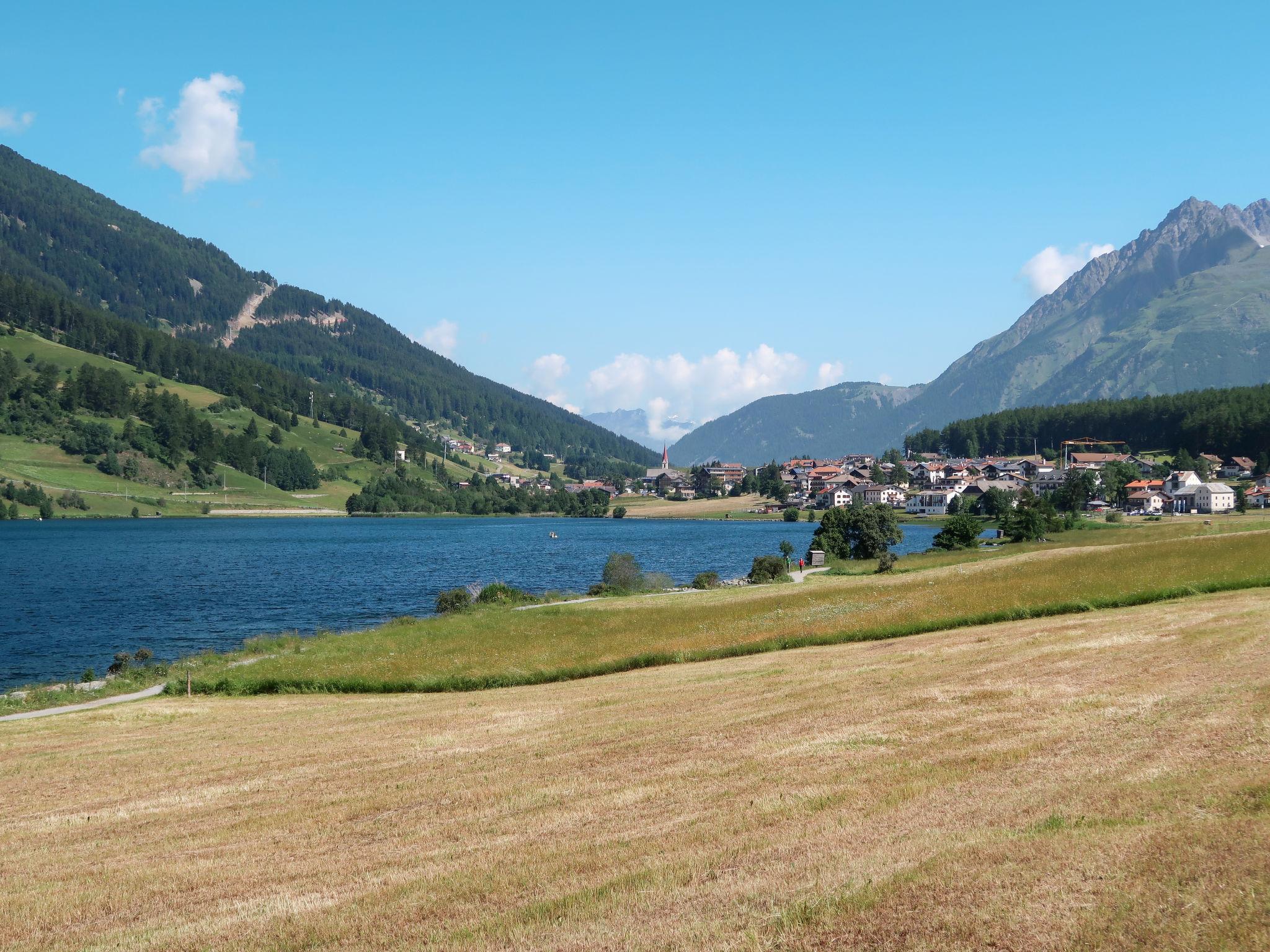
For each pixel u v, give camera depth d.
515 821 16.20
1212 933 9.16
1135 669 23.27
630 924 11.07
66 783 23.31
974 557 86.25
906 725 19.88
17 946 12.45
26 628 72.81
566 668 39.00
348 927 11.99
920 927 10.02
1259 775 13.44
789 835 13.53
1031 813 13.13
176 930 12.51
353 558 142.00
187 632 71.56
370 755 23.75
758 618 48.91
